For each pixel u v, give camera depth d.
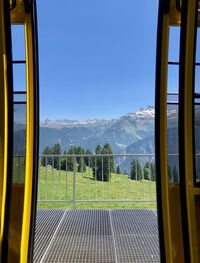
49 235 4.73
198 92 2.48
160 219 2.81
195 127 2.49
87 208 6.58
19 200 2.90
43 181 7.14
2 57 2.41
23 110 3.00
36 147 3.12
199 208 2.48
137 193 7.15
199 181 2.49
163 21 2.79
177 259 2.75
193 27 2.42
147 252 4.11
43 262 3.81
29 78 3.03
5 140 2.45
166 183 2.79
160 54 2.81
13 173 2.75
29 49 3.01
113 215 5.87
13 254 2.85
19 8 2.91
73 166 7.05
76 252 4.11
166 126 2.80
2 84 2.42
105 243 4.42
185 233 2.48
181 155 2.53
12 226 2.83
